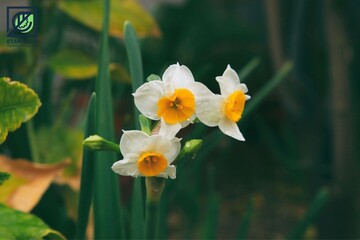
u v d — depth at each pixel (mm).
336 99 1331
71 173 675
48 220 681
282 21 1354
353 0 1690
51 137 700
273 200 2084
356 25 1622
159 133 407
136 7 674
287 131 1758
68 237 693
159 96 407
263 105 2523
